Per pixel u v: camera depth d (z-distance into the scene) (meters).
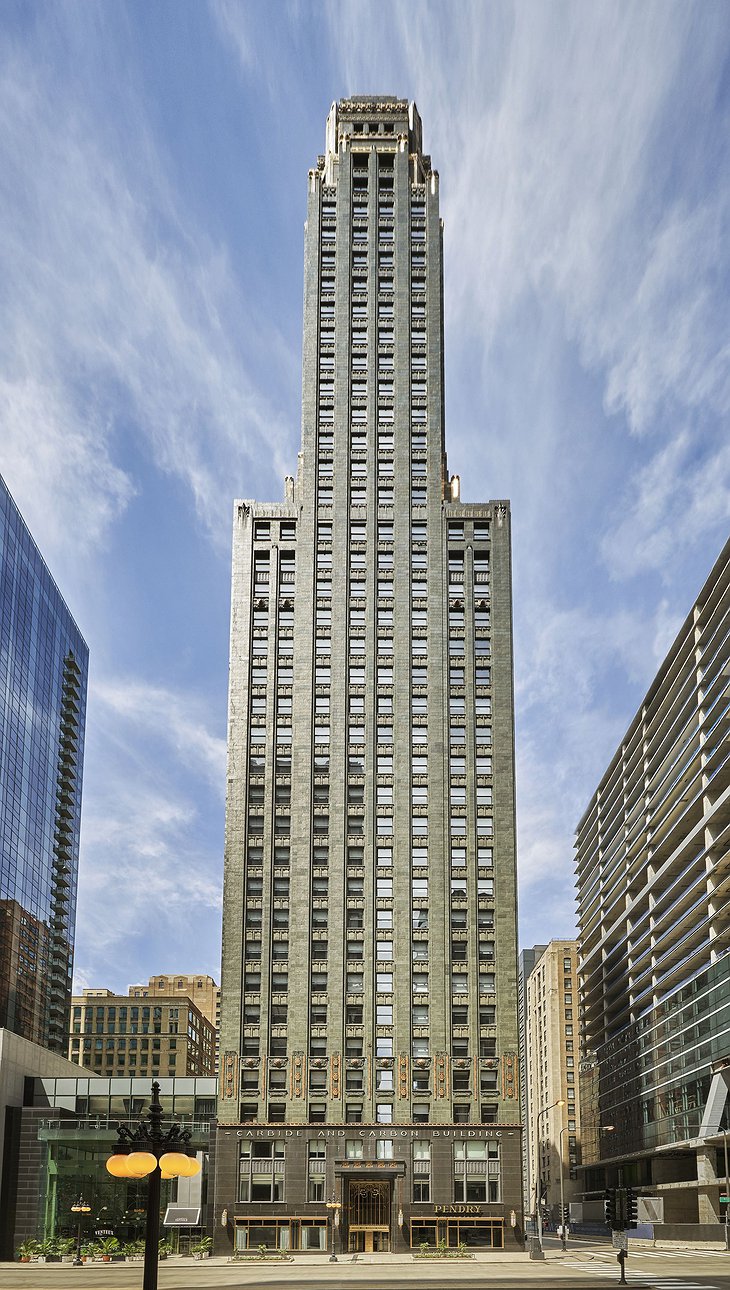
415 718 123.38
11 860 139.12
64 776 168.12
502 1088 111.38
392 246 142.12
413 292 140.12
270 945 115.88
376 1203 107.69
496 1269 81.81
